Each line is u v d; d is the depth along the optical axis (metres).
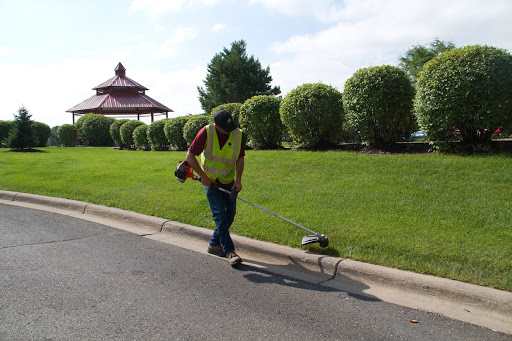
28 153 18.42
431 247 4.60
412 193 6.61
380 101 9.61
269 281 4.27
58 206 7.86
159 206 7.00
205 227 5.94
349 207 6.26
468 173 7.15
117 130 22.33
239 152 4.85
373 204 6.30
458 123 8.45
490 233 4.95
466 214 5.59
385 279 4.09
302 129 11.12
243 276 4.40
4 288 3.96
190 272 4.50
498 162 7.39
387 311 3.57
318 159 9.36
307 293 3.95
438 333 3.20
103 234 6.03
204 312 3.51
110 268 4.58
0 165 12.87
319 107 10.77
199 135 4.77
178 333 3.14
